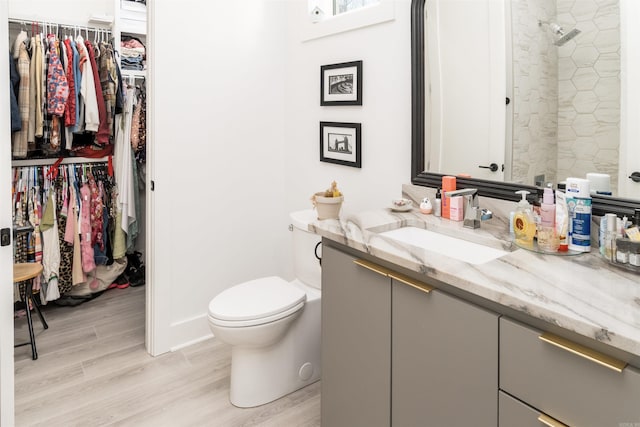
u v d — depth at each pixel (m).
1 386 1.42
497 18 1.52
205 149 2.44
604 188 1.28
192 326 2.49
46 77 2.64
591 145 1.30
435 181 1.77
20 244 2.71
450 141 1.72
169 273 2.36
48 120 2.69
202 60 2.37
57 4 3.06
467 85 1.63
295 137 2.67
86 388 2.04
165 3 2.20
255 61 2.59
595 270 1.07
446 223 1.57
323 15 2.39
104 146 3.13
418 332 1.20
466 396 1.08
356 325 1.44
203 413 1.87
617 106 1.24
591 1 1.27
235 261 2.64
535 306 0.86
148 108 2.26
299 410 1.90
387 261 1.29
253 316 1.76
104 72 2.93
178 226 2.38
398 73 1.94
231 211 2.59
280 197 2.81
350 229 1.50
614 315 0.81
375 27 2.03
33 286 2.73
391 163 2.02
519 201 1.47
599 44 1.26
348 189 2.29
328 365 1.60
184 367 2.23
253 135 2.63
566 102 1.35
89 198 3.00
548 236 1.22
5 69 1.40
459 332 1.08
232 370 1.94
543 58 1.39
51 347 2.44
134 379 2.12
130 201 3.13
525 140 1.47
